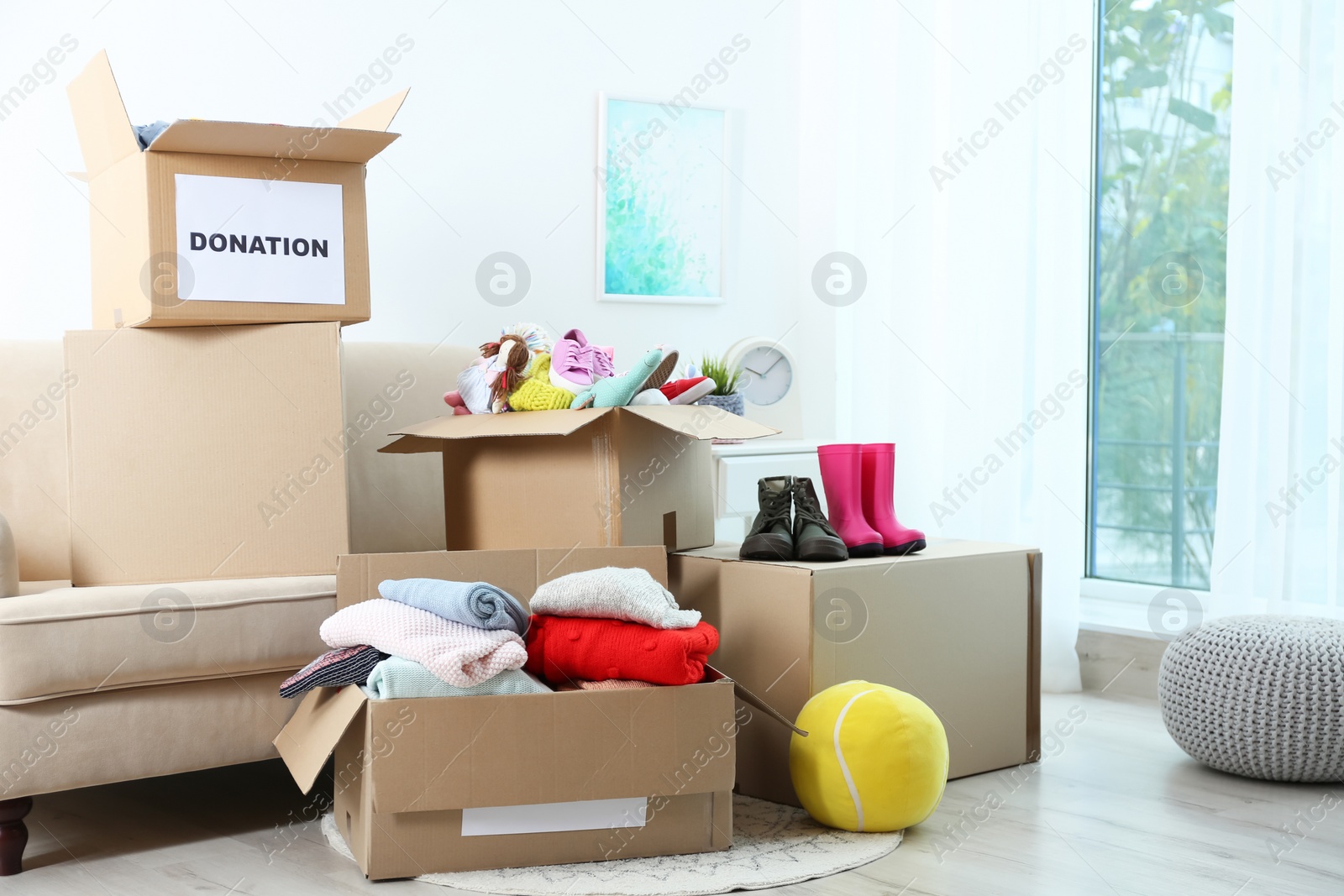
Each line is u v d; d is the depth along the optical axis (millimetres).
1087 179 2646
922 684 1897
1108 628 2592
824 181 3232
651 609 1555
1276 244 2254
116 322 1824
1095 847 1599
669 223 3047
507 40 2785
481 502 2051
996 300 2754
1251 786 1896
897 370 3002
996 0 2744
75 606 1511
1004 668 2021
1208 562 2674
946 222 2902
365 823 1491
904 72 2963
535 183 2834
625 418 1829
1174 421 2723
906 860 1550
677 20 3051
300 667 1702
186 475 1760
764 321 3256
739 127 3176
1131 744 2168
